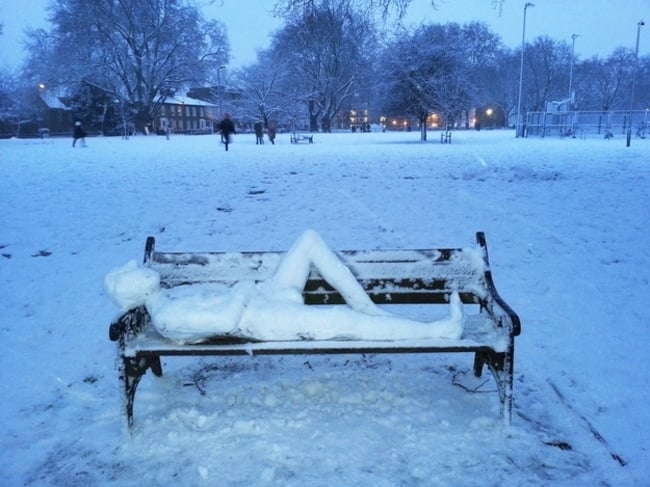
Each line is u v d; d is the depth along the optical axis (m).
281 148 30.56
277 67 68.44
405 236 7.91
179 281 3.77
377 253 3.78
